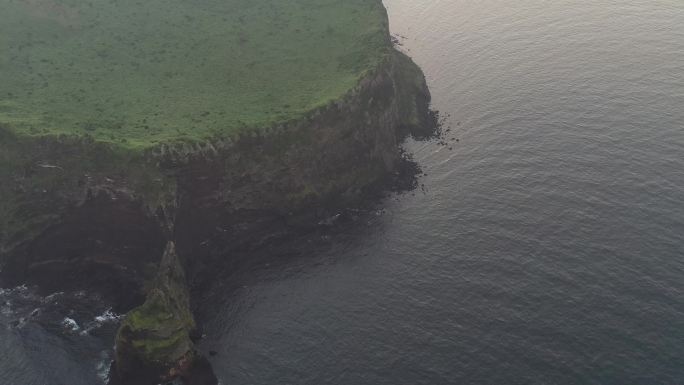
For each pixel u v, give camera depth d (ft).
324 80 365.20
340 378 239.50
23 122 314.76
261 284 289.12
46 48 397.80
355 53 389.39
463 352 244.42
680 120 365.61
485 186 338.34
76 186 296.30
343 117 339.77
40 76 368.27
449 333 253.85
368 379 237.86
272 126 319.68
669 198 308.40
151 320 244.42
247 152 314.14
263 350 254.68
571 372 230.27
